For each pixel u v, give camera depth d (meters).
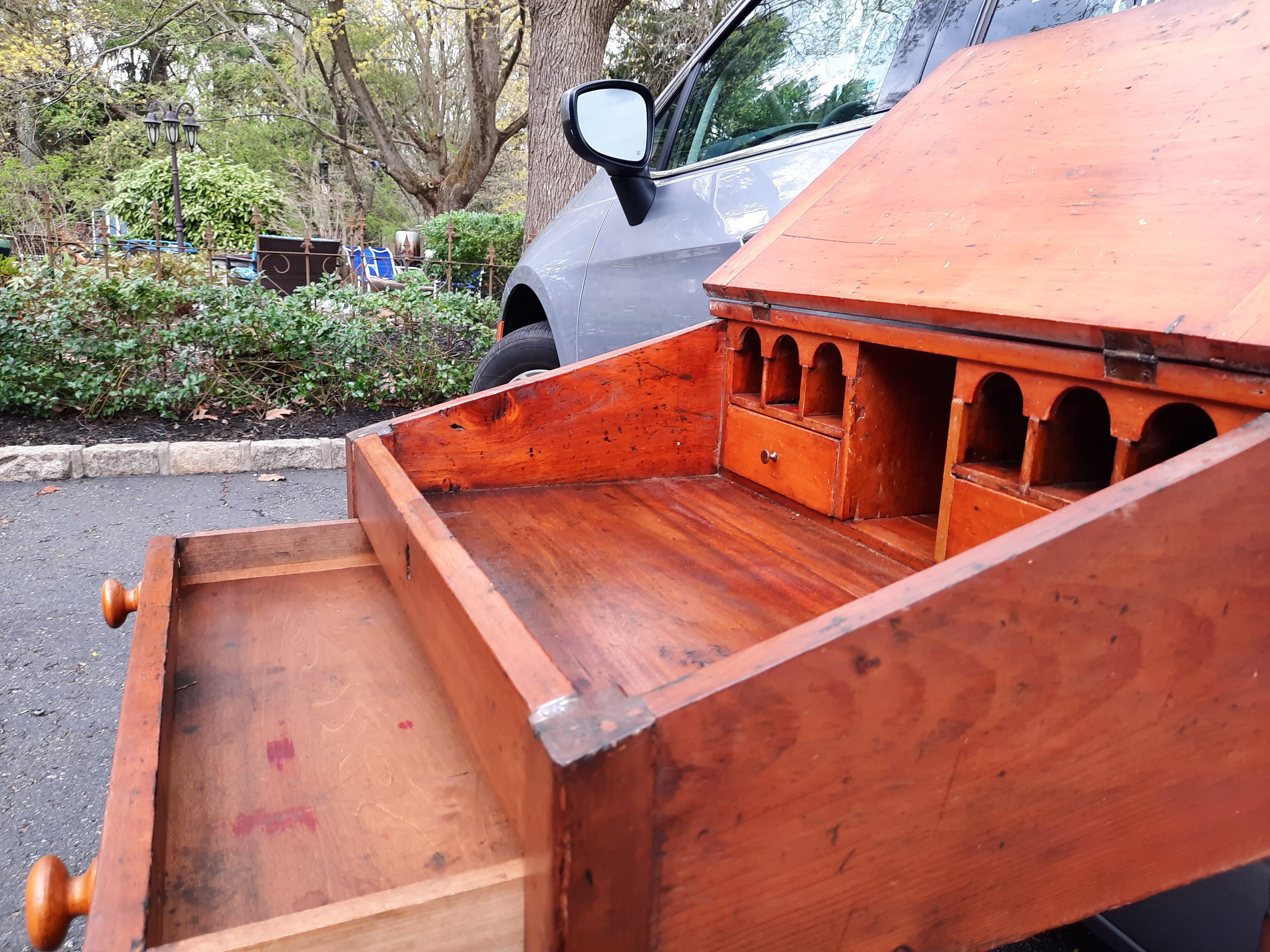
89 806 2.05
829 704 0.64
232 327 5.53
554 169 8.52
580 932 0.60
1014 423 1.19
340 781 0.90
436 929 0.67
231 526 3.99
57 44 19.91
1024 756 0.74
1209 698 0.80
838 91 2.39
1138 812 0.81
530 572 1.24
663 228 2.62
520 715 0.66
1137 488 0.73
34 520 3.99
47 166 20.25
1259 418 0.78
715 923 0.65
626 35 12.59
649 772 0.59
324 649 1.18
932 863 0.72
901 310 1.20
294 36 23.78
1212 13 1.24
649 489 1.68
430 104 23.12
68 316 5.30
